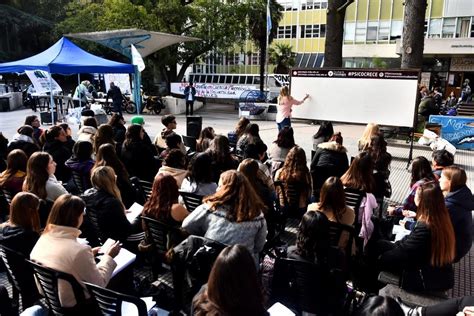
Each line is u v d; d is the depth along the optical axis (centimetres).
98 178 372
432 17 3206
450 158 522
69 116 1466
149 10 2448
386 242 372
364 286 368
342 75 1003
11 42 3519
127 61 3019
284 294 296
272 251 410
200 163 412
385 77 958
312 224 271
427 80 2639
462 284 423
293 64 3803
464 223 348
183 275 308
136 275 397
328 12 1452
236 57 4309
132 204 467
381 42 3525
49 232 267
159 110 2050
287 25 4181
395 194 726
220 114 2173
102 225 366
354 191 410
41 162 412
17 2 3844
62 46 1135
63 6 3947
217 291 167
